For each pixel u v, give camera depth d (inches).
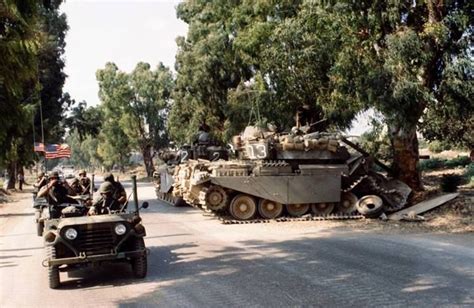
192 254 422.3
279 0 938.7
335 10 608.1
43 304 292.7
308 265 365.4
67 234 322.0
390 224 560.1
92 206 366.6
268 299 281.0
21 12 548.7
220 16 1326.3
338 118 927.7
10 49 539.2
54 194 402.9
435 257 381.7
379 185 653.9
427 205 609.6
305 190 634.2
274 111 1023.0
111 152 2974.9
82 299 299.9
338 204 657.6
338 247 434.0
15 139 674.2
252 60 1088.8
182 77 1505.9
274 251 424.5
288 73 847.7
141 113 2463.1
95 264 346.3
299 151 647.8
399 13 584.4
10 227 663.1
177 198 850.1
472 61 556.1
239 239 493.0
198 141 935.0
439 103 604.7
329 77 767.1
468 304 263.6
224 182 615.2
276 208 637.3
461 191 705.0
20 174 1804.9
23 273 377.1
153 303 283.4
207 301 281.9
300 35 767.1
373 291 291.1
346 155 666.8
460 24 556.1
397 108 567.8
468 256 383.2
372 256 390.6
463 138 883.4
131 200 997.8
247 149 668.7
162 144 2507.4
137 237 340.5
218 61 1330.0
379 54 602.9
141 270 340.5
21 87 583.5
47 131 1630.2
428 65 591.5
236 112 1242.0
